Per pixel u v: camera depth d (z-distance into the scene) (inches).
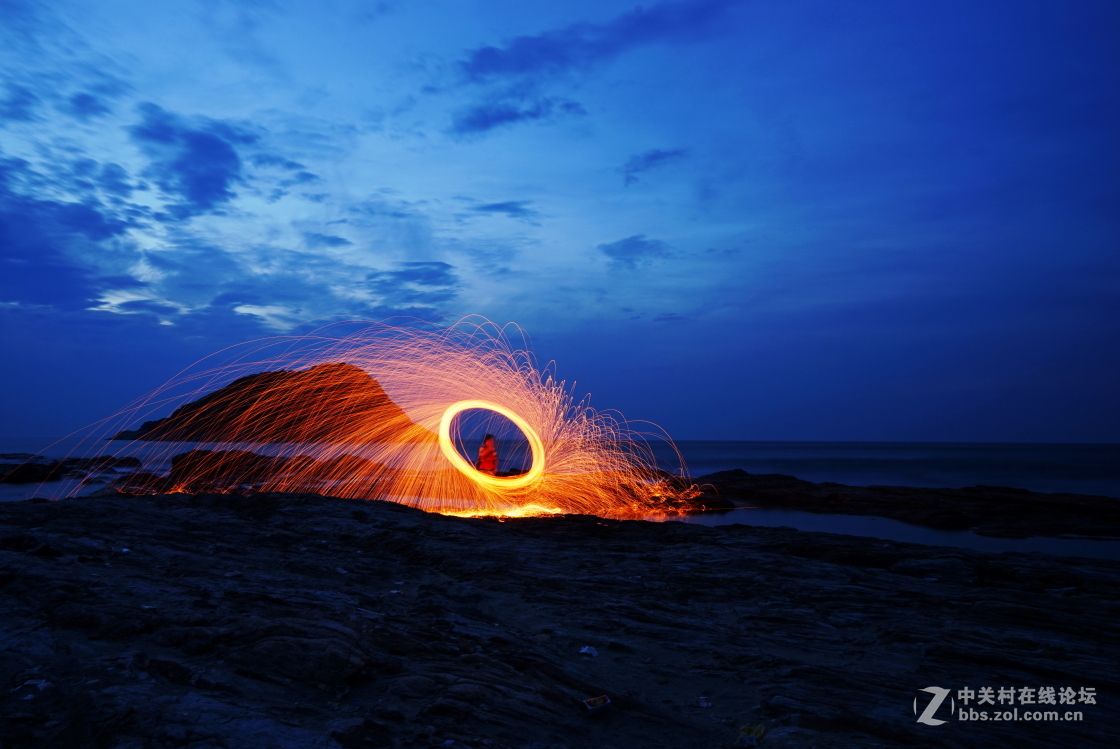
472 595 284.2
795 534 418.0
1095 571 322.3
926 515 677.9
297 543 365.7
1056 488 1373.0
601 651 228.4
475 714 165.8
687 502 822.5
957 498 821.9
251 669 176.7
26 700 153.5
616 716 176.6
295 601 234.8
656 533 434.0
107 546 301.3
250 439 1325.0
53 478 1327.5
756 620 257.1
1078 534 581.0
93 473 1427.2
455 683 179.0
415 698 171.8
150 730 142.1
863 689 189.5
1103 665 204.4
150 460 1865.2
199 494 482.3
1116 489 1336.1
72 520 358.3
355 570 315.6
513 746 154.9
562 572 325.1
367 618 224.8
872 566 356.8
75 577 235.9
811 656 221.1
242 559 317.7
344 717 159.3
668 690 198.2
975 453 4672.7
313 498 464.8
